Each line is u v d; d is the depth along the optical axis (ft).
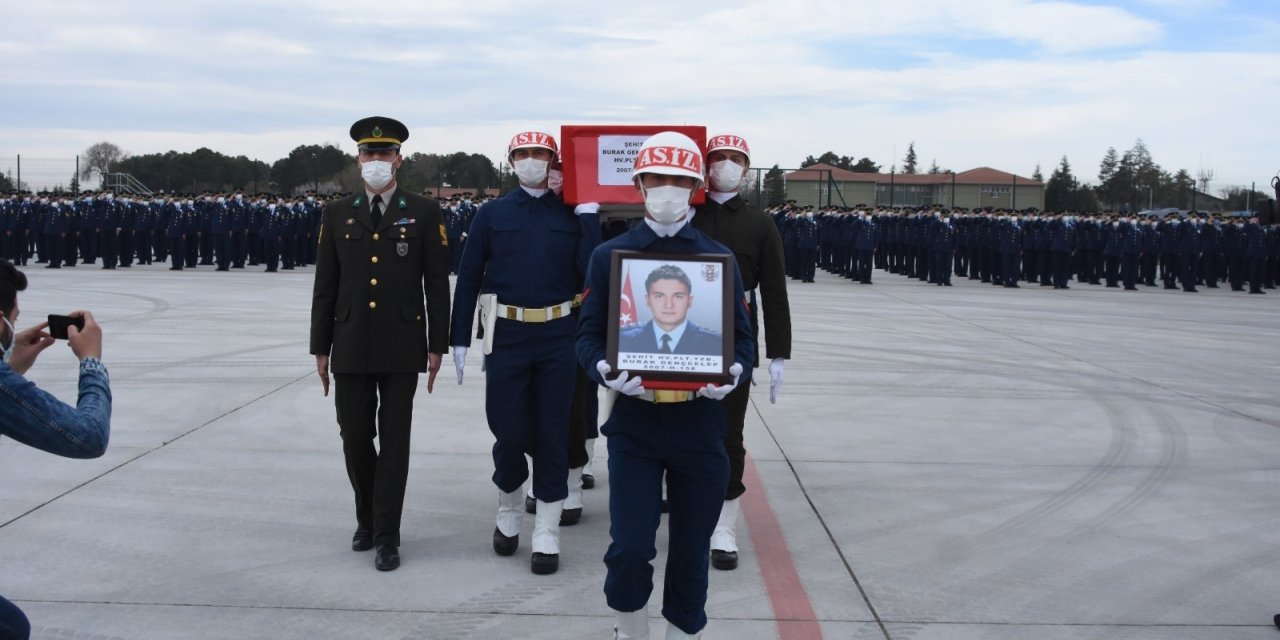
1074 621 13.64
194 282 67.31
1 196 85.35
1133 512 18.60
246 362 33.27
